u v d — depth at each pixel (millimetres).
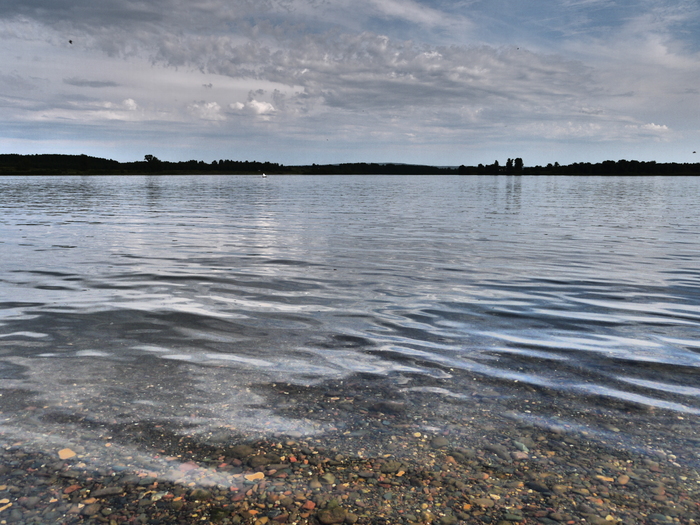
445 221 20797
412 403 3775
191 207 28469
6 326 5746
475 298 7387
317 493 2660
